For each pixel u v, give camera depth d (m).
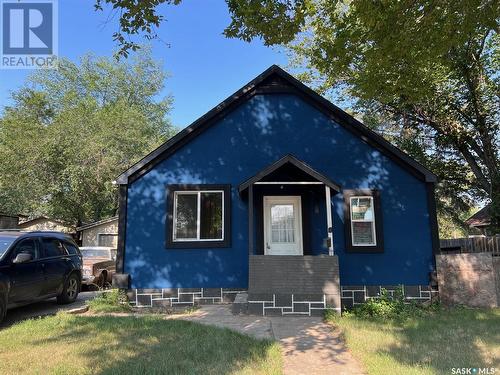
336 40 9.09
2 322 7.96
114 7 7.15
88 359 5.40
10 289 7.83
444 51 8.71
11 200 32.00
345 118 11.37
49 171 27.31
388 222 10.87
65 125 28.16
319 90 20.48
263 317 8.77
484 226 22.95
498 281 10.45
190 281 10.59
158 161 11.12
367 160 11.20
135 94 41.88
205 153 11.22
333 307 9.08
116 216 29.28
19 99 34.75
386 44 8.54
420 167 10.98
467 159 20.31
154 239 10.73
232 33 8.38
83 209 29.36
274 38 8.32
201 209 11.03
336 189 9.99
